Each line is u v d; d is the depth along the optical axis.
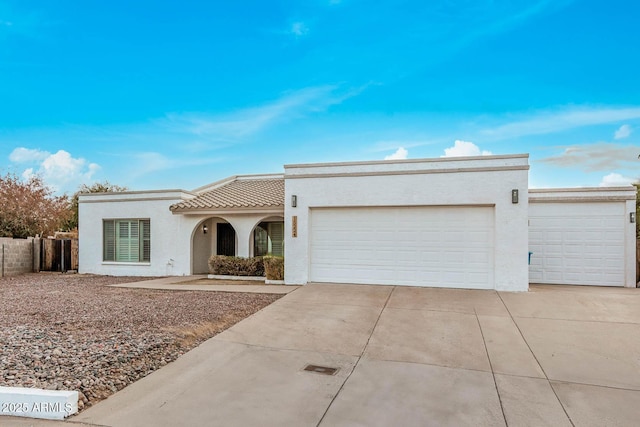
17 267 19.39
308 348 7.25
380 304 10.30
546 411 4.93
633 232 14.02
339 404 5.08
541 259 14.70
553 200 14.66
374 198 12.76
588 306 9.92
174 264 17.64
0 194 24.05
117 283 15.20
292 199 13.48
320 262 13.35
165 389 5.46
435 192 12.22
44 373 5.55
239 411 4.86
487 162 11.84
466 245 12.08
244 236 17.03
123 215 18.48
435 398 5.28
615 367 6.36
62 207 29.45
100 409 4.84
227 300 11.01
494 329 8.27
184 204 17.53
